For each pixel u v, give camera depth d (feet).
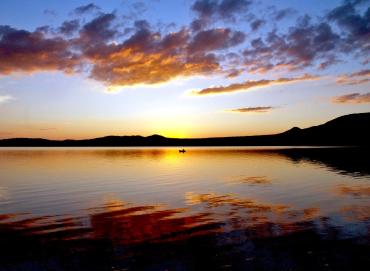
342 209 61.16
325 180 103.19
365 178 106.73
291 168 147.23
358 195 76.13
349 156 243.19
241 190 85.87
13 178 115.14
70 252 40.19
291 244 41.68
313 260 36.68
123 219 56.18
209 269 34.76
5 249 41.47
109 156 286.05
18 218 57.36
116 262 36.96
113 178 115.03
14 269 35.65
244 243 42.45
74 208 65.57
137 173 132.26
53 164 183.52
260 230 48.03
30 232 48.55
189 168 154.20
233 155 285.43
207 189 88.28
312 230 47.60
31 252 40.34
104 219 56.24
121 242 43.60
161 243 43.01
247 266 35.37
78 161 211.00
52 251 40.60
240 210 61.82
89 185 97.45
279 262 36.22
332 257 37.42
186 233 47.24
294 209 61.93
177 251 39.99
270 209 62.28
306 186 91.09
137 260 37.47
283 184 95.76
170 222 53.72
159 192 84.12
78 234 47.44
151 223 53.26
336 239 43.32
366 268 34.55
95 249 41.09
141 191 85.87
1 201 73.05
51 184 99.60
